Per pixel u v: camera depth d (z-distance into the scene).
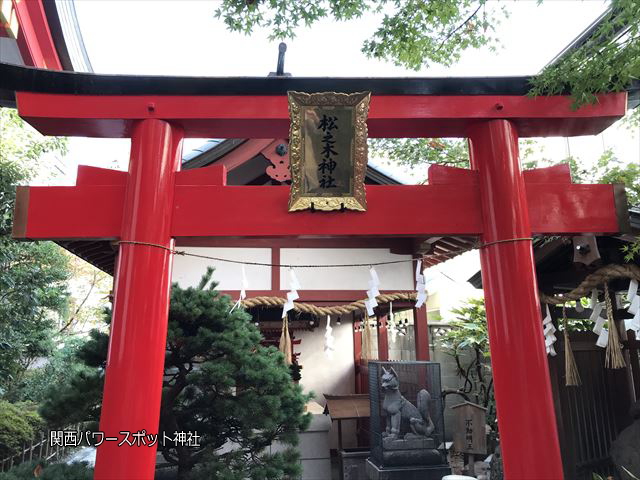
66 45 7.64
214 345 4.70
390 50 5.22
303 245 8.02
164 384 5.22
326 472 7.93
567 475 5.68
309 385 10.93
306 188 3.94
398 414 6.94
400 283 8.09
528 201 4.10
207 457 4.61
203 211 3.96
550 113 4.15
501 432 3.72
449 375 10.93
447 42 5.46
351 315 11.42
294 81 4.09
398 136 4.48
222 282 7.72
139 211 3.78
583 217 4.09
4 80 3.92
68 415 4.41
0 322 8.06
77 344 14.12
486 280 3.98
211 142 7.54
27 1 6.42
